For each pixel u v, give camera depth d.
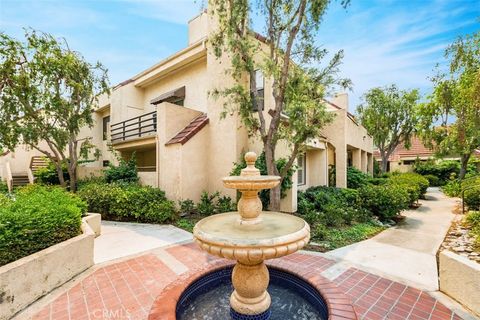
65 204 5.39
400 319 3.13
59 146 11.45
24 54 9.86
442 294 3.72
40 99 10.69
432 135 19.05
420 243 6.23
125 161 13.75
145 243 6.32
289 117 6.87
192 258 5.28
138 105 15.72
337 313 2.73
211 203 9.71
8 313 3.22
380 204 8.72
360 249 5.77
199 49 11.34
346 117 14.84
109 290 3.93
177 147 9.80
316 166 13.97
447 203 12.76
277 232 2.85
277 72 7.27
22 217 3.92
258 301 3.03
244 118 7.66
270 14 7.36
